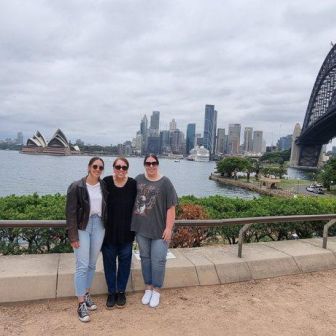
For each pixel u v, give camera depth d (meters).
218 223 5.68
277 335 4.09
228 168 119.38
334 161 85.75
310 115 171.50
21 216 5.80
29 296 4.51
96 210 4.34
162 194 4.59
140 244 4.65
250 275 5.66
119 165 4.43
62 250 5.88
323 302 5.03
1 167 122.50
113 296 4.55
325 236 6.83
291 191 80.50
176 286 5.18
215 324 4.25
